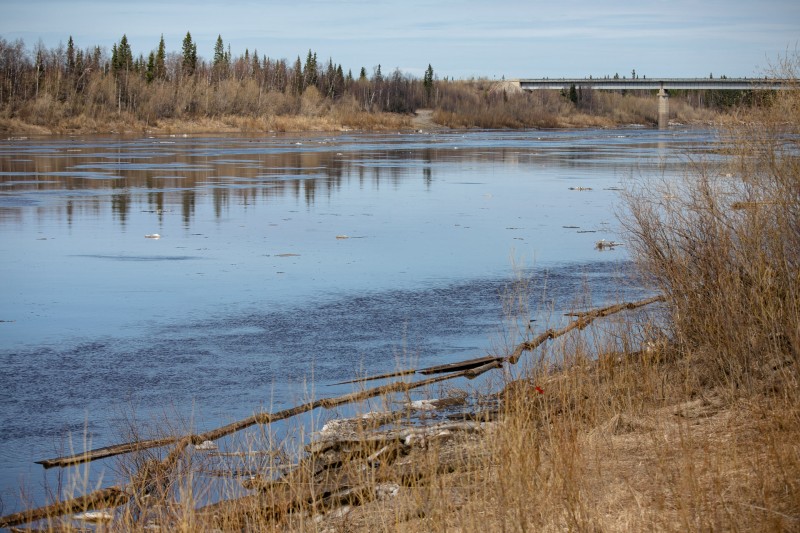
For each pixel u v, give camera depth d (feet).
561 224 81.76
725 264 34.06
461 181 125.70
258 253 65.00
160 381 35.91
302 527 20.81
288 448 27.71
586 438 25.55
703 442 23.39
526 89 578.66
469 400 33.22
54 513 22.80
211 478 25.14
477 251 66.85
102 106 328.70
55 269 58.18
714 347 31.91
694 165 38.50
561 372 32.96
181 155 180.34
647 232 37.45
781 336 30.60
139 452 27.04
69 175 127.85
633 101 573.33
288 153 193.16
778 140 34.88
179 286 53.62
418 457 25.34
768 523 17.38
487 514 20.36
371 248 67.82
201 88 382.42
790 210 34.09
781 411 24.17
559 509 19.71
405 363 38.52
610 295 51.13
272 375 36.81
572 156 188.14
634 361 34.14
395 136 318.45
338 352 40.29
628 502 20.13
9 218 81.56
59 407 32.76
